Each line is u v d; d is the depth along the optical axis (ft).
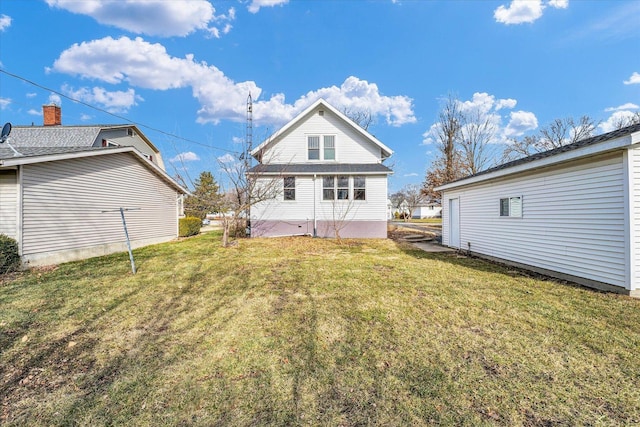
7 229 23.71
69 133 53.06
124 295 16.83
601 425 6.84
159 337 11.50
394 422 6.95
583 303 15.20
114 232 33.42
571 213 19.77
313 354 10.11
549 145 91.91
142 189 38.91
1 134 32.04
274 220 47.57
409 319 13.15
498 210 27.86
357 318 13.29
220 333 11.82
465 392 8.03
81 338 11.43
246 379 8.70
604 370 9.07
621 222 16.53
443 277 20.93
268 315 13.71
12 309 14.51
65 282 19.56
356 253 32.04
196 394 8.02
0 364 9.54
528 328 12.14
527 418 7.07
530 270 23.44
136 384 8.48
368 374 8.90
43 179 25.57
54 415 7.23
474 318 13.24
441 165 88.63
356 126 49.16
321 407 7.49
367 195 47.70
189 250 33.91
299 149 50.03
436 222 115.03
